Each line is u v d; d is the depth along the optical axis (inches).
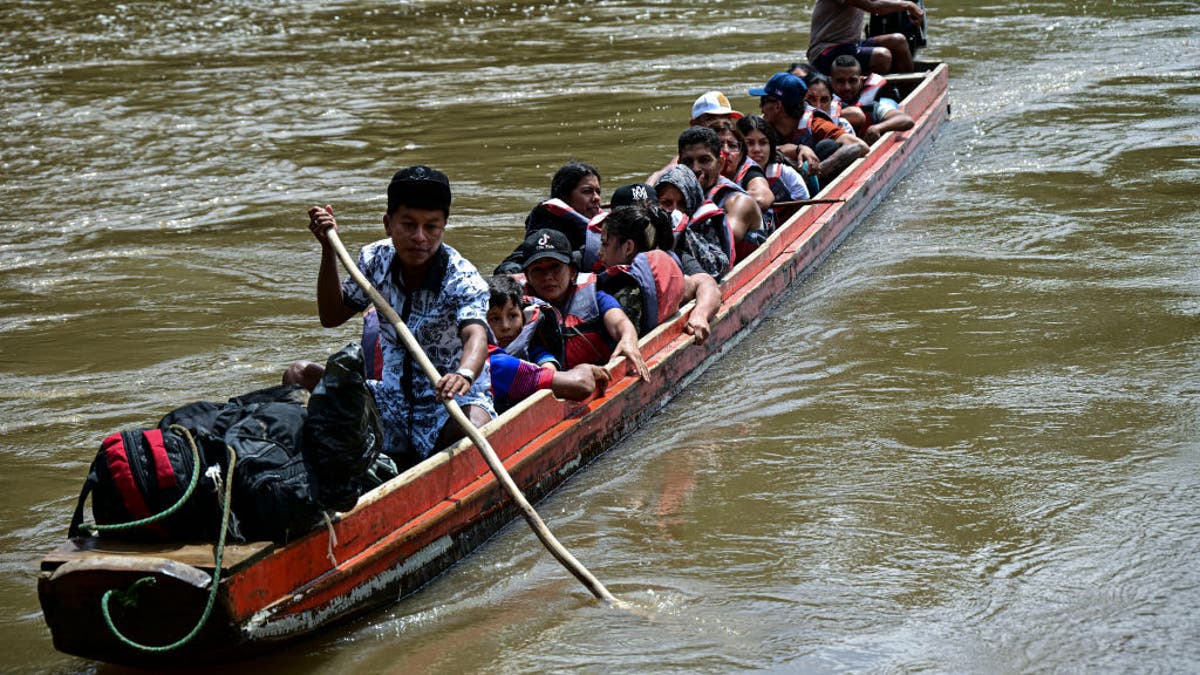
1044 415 611.5
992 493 536.1
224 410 437.7
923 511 524.1
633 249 666.2
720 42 1907.0
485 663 427.5
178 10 2442.2
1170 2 2046.0
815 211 883.4
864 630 437.7
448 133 1390.3
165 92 1665.8
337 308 512.7
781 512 530.9
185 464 408.8
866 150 1005.2
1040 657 415.5
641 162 1224.8
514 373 567.5
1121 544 485.7
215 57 1934.1
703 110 852.6
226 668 424.2
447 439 511.2
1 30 2223.2
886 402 641.0
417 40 2063.2
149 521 402.0
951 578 470.0
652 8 2297.0
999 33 1846.7
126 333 803.4
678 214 716.0
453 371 512.7
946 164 1147.9
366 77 1747.0
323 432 427.5
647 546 507.5
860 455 581.9
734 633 439.8
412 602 469.1
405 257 493.7
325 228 492.1
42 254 990.4
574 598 468.8
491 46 1974.7
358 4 2492.6
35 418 669.3
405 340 477.1
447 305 503.5
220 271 932.6
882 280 838.5
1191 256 855.7
